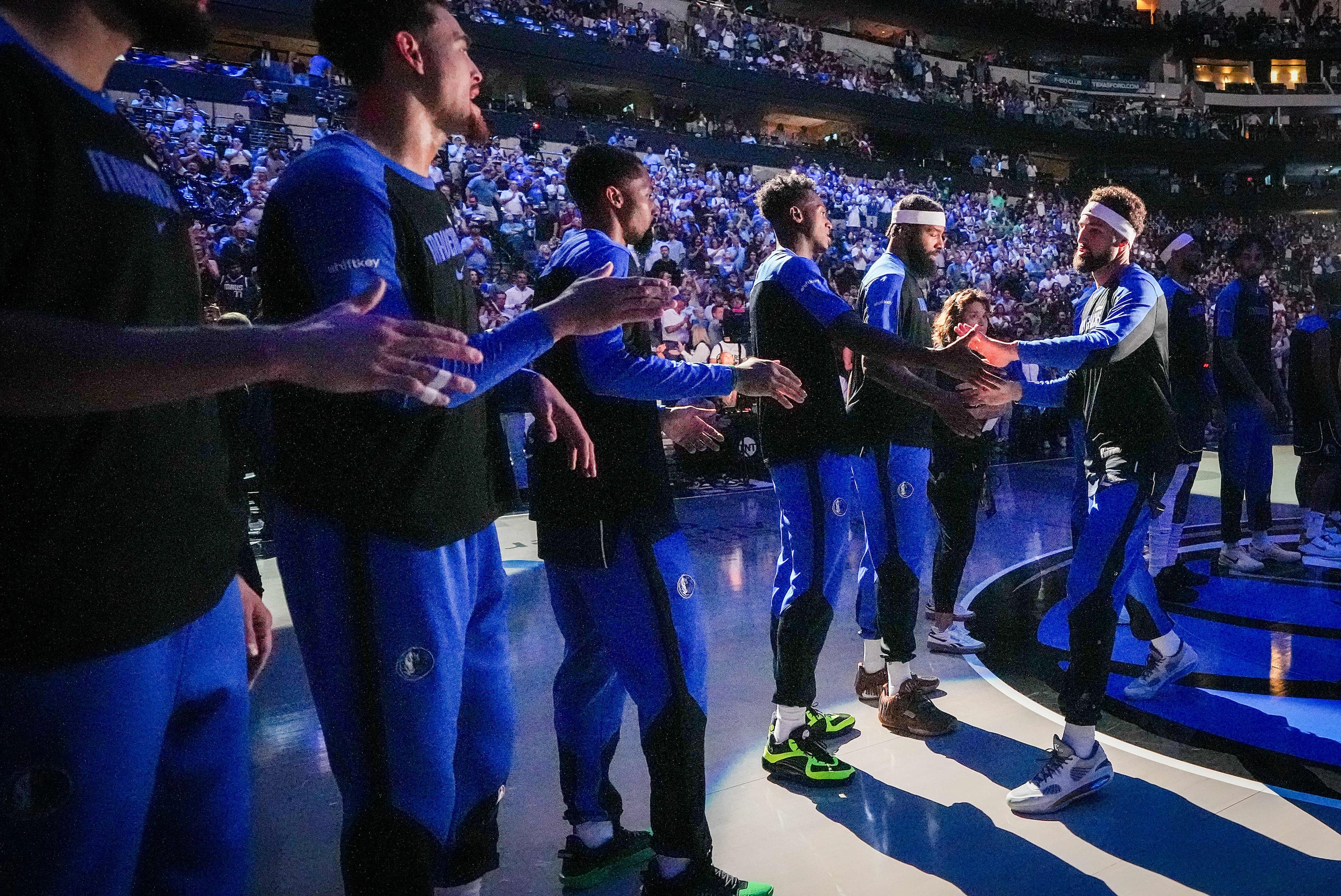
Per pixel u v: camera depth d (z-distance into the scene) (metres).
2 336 0.70
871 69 28.48
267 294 1.26
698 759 1.88
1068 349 2.40
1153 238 27.09
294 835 2.35
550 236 13.93
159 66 13.78
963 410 2.38
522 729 3.06
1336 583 4.89
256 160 12.19
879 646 3.21
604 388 1.76
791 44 26.64
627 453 1.85
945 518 3.77
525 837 2.32
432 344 0.90
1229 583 5.00
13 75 0.80
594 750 2.11
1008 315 15.73
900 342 2.34
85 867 0.87
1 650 0.81
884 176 23.80
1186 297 4.54
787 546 2.67
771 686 3.41
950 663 3.70
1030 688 3.37
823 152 22.75
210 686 1.04
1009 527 7.06
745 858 2.16
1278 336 17.14
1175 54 34.94
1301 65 36.16
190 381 0.77
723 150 21.11
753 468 9.77
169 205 0.98
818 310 2.47
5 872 0.83
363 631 1.24
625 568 1.84
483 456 1.43
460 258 1.40
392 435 1.23
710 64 23.17
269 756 2.88
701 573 5.48
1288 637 3.98
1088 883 2.01
